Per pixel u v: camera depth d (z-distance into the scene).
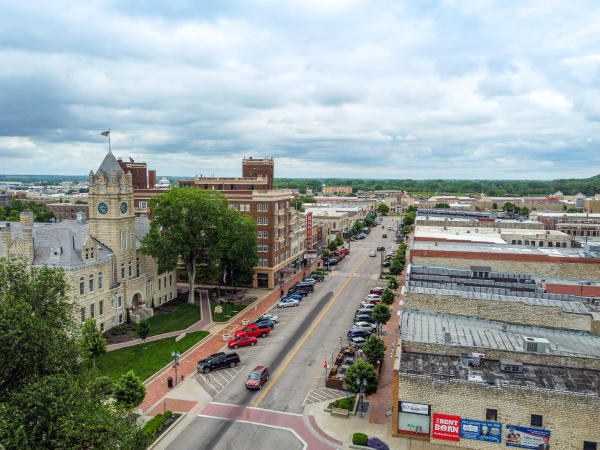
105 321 74.44
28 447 29.97
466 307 56.09
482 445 42.06
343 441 44.44
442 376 43.28
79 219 83.62
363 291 106.25
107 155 79.50
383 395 54.47
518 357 45.62
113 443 33.75
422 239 97.38
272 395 54.12
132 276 83.75
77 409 33.06
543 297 61.19
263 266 110.38
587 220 156.50
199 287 108.56
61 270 41.50
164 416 47.88
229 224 93.81
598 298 64.88
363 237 197.62
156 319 82.50
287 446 43.69
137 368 61.12
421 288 61.62
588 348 47.75
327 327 79.62
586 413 39.41
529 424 40.78
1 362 33.50
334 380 55.94
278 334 75.94
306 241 143.62
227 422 47.97
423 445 43.19
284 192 117.75
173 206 84.62
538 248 87.81
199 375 59.84
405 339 49.34
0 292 36.41
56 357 36.84
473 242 94.31
